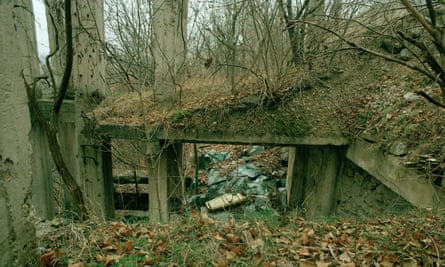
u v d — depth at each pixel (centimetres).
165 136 578
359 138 507
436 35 246
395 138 421
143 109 535
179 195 759
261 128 571
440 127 371
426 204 336
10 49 137
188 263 228
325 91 603
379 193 463
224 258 233
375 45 624
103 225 313
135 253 239
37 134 475
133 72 610
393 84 535
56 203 641
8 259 142
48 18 587
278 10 547
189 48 660
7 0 134
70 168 651
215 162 1066
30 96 426
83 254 230
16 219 147
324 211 635
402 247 242
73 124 626
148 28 516
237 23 609
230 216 340
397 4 395
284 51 616
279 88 592
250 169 935
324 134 551
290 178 768
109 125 586
